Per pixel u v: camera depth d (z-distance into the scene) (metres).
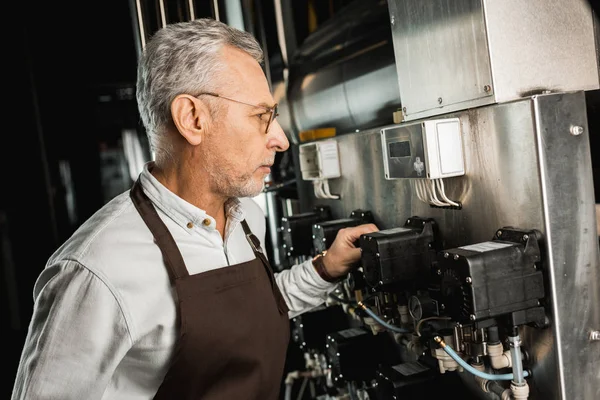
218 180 0.96
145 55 0.95
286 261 1.98
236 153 0.94
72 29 3.02
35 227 3.08
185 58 0.90
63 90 3.04
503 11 0.89
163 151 0.98
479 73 0.92
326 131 1.69
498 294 0.84
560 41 0.94
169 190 0.98
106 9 3.06
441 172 0.98
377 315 1.33
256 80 0.95
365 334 1.42
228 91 0.91
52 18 2.98
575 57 0.95
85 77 3.08
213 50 0.91
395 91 1.40
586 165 0.85
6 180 3.02
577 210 0.85
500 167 0.91
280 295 1.17
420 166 1.01
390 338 1.42
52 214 3.06
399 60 1.17
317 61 1.75
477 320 0.83
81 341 0.87
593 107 0.95
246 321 1.00
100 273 0.88
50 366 0.87
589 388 0.88
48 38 2.99
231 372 1.00
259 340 1.03
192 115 0.91
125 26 3.11
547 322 0.87
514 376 0.89
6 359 3.12
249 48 0.97
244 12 1.86
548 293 0.86
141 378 0.97
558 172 0.84
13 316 3.12
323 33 1.75
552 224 0.84
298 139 1.97
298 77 1.87
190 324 0.92
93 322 0.87
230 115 0.92
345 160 1.46
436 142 0.98
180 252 0.98
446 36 1.00
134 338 0.90
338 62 1.63
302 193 1.78
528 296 0.85
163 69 0.92
